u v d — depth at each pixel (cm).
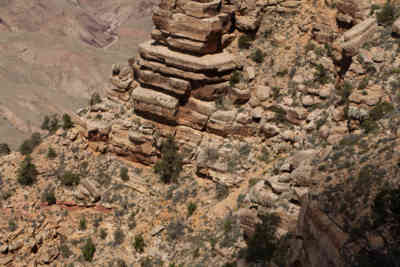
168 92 7369
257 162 6781
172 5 7381
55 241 7069
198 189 7019
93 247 6931
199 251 6194
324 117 6450
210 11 7175
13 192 7475
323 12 7144
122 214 7250
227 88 7331
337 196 3934
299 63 7244
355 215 3662
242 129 7038
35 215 7219
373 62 5897
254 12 7506
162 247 6625
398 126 4609
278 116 6931
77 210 7438
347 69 6600
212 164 6906
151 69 7438
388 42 5988
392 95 5397
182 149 7506
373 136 4606
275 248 5009
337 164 4409
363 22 6450
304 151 5184
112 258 6800
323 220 3844
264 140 7000
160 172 7431
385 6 6406
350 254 3447
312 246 3922
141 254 6719
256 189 5441
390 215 3456
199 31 7100
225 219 6338
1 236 6800
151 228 6919
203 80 7169
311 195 4162
